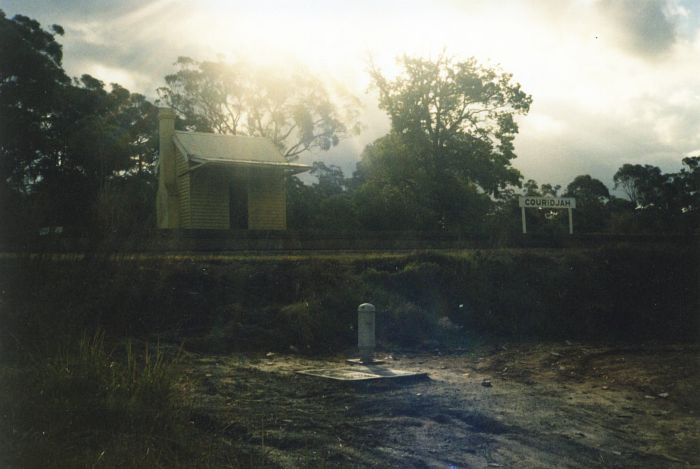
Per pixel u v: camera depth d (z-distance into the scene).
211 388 9.40
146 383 7.39
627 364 13.05
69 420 6.32
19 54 41.59
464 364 13.36
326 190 53.78
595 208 57.06
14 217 11.55
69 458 5.59
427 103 48.06
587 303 19.58
